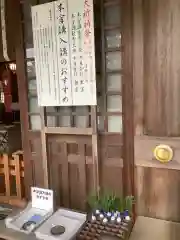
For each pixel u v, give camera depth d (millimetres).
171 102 1867
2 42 2252
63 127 2154
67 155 2266
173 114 1873
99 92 2064
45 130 2225
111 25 1961
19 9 2203
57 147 2297
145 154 1985
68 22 1915
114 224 1764
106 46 2014
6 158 2496
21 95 2336
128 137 2020
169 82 1854
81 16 1863
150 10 1831
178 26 1773
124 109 1994
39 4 2088
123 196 2098
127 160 2055
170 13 1782
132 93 1956
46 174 2289
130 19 1882
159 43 1839
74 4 1872
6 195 2553
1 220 1896
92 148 2074
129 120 1996
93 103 1942
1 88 3400
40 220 1830
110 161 2107
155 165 1965
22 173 2523
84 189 2240
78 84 1971
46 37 2020
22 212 1960
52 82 2068
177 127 1874
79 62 1934
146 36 1864
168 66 1840
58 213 1947
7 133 2592
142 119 1962
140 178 2061
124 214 1848
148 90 1915
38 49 2072
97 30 1997
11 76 3396
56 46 1993
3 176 2699
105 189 2156
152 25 1840
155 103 1912
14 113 3516
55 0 2072
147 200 2070
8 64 3311
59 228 1723
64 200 2340
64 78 2014
